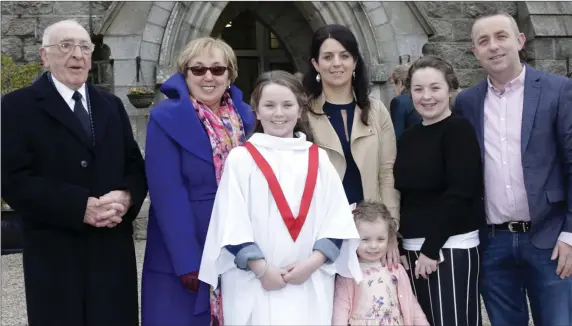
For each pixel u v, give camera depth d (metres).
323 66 3.23
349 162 3.28
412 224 3.11
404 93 4.82
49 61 3.07
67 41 3.02
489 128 3.26
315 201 2.78
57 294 2.94
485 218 3.27
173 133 2.96
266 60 12.98
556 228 3.15
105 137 3.14
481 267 3.35
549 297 3.18
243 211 2.68
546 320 3.20
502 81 3.23
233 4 9.61
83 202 2.90
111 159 3.13
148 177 2.98
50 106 3.00
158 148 2.97
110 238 3.09
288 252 2.69
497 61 3.15
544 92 3.14
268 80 2.82
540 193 3.09
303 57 9.75
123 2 7.79
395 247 3.11
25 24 8.12
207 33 8.00
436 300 3.03
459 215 2.96
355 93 3.35
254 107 2.90
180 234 2.89
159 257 3.07
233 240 2.62
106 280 3.04
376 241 3.01
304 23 9.69
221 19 9.81
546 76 3.19
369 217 3.01
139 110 7.78
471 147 3.04
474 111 3.33
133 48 7.88
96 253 3.04
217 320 3.06
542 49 8.79
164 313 2.98
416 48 8.42
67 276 2.96
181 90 3.07
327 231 2.75
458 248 3.03
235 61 3.20
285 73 2.87
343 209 2.80
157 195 2.94
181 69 3.15
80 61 3.05
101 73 8.23
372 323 2.95
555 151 3.14
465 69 9.02
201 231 2.97
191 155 2.99
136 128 7.79
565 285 3.15
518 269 3.33
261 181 2.74
